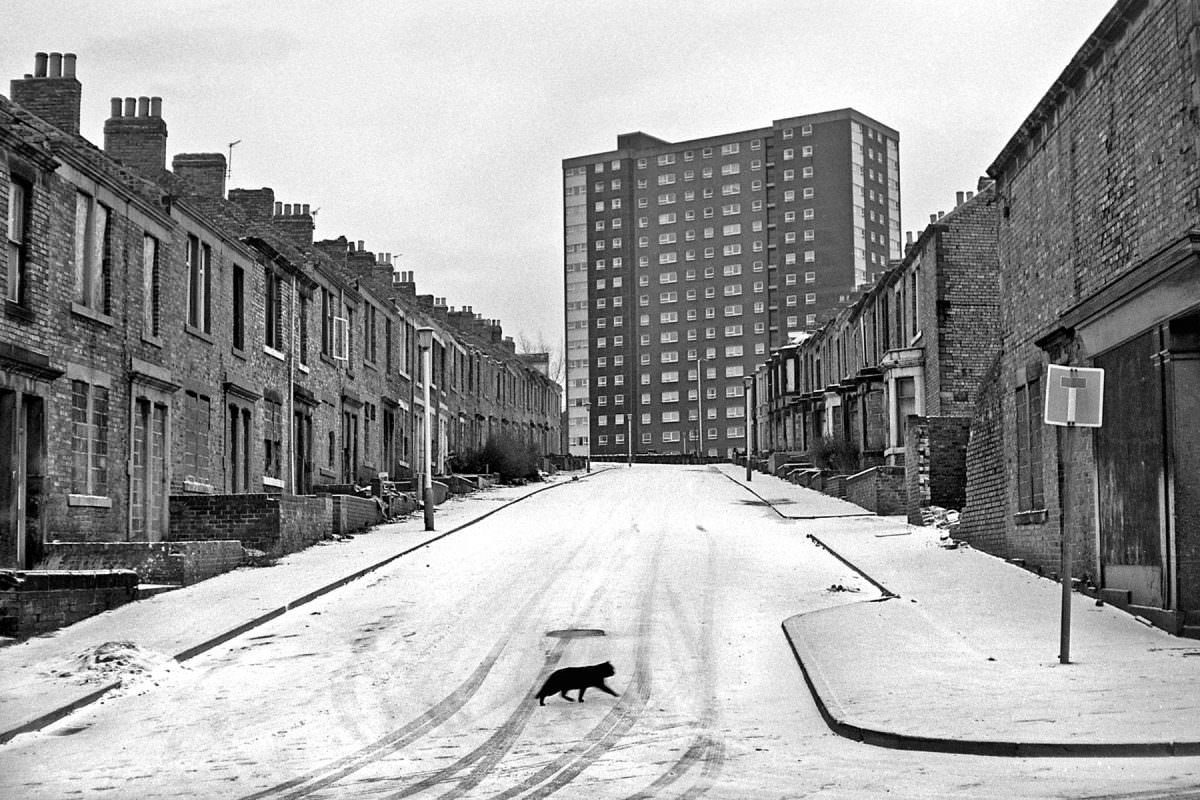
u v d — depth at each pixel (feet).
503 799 31.58
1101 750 33.76
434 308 214.48
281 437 119.34
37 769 37.70
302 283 127.54
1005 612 62.23
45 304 74.43
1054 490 72.28
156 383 89.45
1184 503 52.95
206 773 36.70
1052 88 69.31
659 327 520.83
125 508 84.48
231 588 77.56
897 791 30.66
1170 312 52.60
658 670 52.16
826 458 184.96
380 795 32.73
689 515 139.85
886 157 527.40
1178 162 53.57
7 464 70.44
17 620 60.39
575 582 81.05
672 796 31.14
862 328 182.60
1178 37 53.47
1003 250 83.61
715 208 517.96
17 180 72.13
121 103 110.52
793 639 56.39
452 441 204.64
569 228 540.11
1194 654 48.39
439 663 54.85
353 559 92.94
